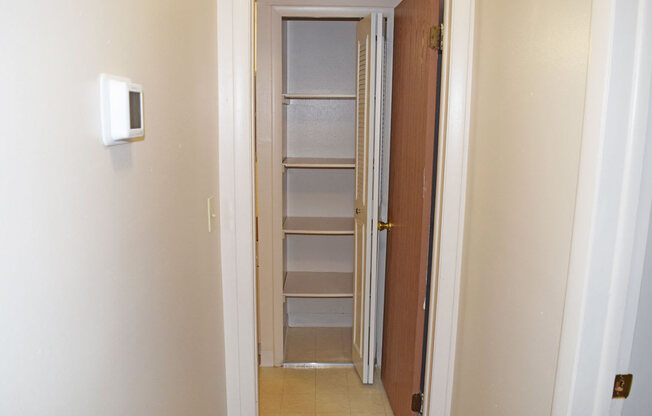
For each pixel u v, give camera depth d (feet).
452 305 5.70
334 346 10.19
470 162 5.31
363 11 8.04
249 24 5.12
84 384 2.26
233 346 5.72
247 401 5.86
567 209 3.19
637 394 3.48
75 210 2.13
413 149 6.56
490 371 4.60
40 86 1.85
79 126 2.15
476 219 5.08
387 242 8.38
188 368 4.13
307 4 7.99
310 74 10.02
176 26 3.65
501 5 4.40
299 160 9.67
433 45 5.64
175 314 3.72
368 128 7.72
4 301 1.66
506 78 4.26
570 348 3.12
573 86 3.12
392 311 7.89
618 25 2.72
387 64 8.11
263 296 9.10
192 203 4.19
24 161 1.76
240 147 5.30
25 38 1.75
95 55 2.29
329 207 10.44
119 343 2.65
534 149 3.69
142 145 2.96
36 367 1.86
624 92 2.78
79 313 2.19
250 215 5.43
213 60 4.96
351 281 10.11
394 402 7.72
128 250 2.76
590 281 2.98
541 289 3.55
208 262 4.86
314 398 8.36
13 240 1.70
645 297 3.33
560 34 3.29
